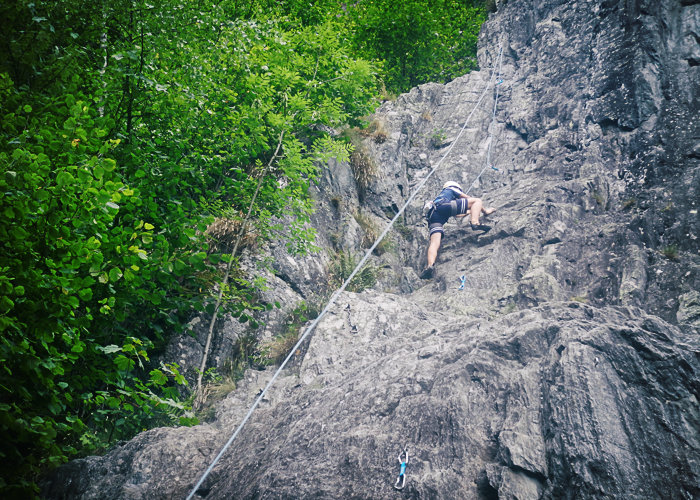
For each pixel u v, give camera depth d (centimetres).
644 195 709
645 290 591
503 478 316
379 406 400
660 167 727
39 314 306
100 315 439
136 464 384
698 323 527
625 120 809
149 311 505
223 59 618
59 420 465
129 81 506
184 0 530
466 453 343
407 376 420
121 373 459
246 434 429
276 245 718
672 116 770
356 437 367
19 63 391
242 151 649
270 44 761
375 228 837
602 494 298
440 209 782
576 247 692
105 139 471
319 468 354
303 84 807
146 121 562
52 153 346
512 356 413
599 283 625
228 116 627
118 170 490
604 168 786
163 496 369
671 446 316
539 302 626
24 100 379
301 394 468
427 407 376
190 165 584
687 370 343
